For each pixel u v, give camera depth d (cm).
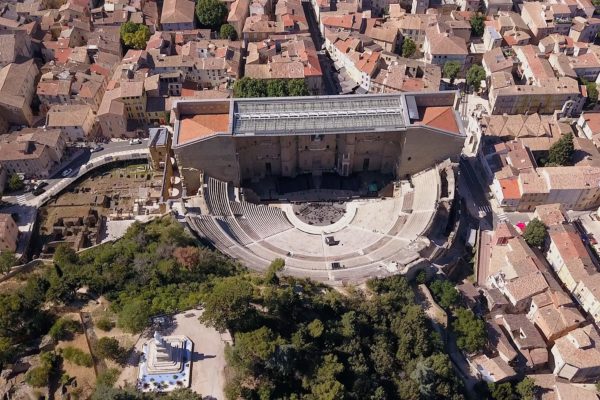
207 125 17038
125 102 19525
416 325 12825
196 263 13062
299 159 18912
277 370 10544
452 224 16838
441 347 12900
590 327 13938
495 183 18112
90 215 16712
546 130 19438
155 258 13038
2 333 10950
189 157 17050
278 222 17412
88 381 10481
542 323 14500
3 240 15288
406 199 17662
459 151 17662
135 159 18738
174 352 10788
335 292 13400
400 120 17112
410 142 17238
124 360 10838
